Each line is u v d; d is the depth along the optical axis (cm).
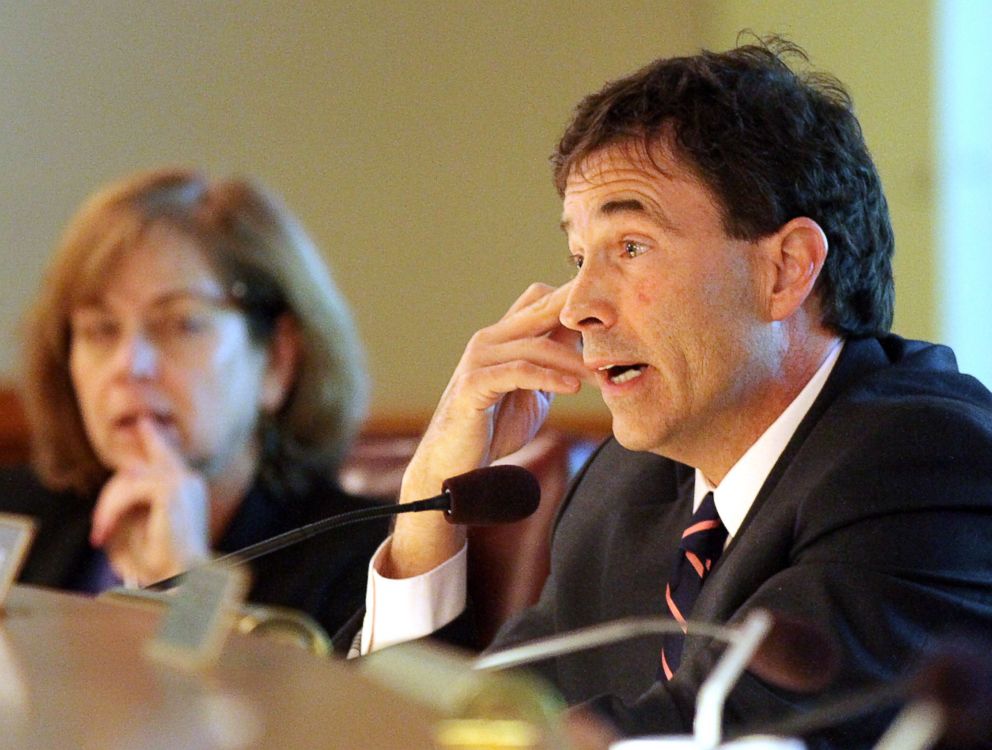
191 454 958
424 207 1431
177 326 987
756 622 325
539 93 1423
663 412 621
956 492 550
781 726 331
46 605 478
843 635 519
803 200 613
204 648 373
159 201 1004
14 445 1338
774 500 581
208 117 1441
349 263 1425
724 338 611
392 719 314
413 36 1427
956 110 1255
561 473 880
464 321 1434
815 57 1323
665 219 609
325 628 877
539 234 1430
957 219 1259
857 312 638
